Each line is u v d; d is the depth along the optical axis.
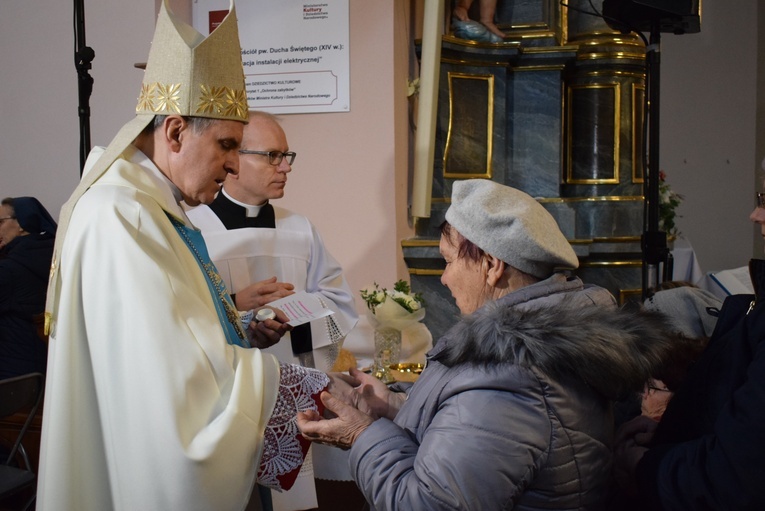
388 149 3.89
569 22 5.08
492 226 1.50
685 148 6.93
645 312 1.51
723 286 3.07
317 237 2.95
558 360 1.33
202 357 1.55
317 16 3.89
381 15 3.86
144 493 1.49
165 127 1.75
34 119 3.91
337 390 1.79
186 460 1.47
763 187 1.67
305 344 2.77
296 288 2.83
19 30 3.89
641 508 1.64
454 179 4.52
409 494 1.33
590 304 1.47
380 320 3.01
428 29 4.06
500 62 4.63
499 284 1.54
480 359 1.36
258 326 2.24
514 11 4.77
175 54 1.74
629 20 3.26
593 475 1.39
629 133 5.02
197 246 1.85
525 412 1.32
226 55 1.79
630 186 5.02
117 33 3.77
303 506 2.66
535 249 1.47
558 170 4.83
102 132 3.82
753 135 6.89
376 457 1.43
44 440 1.59
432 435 1.36
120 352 1.53
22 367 3.66
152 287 1.54
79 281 1.58
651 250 3.22
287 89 3.94
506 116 4.81
